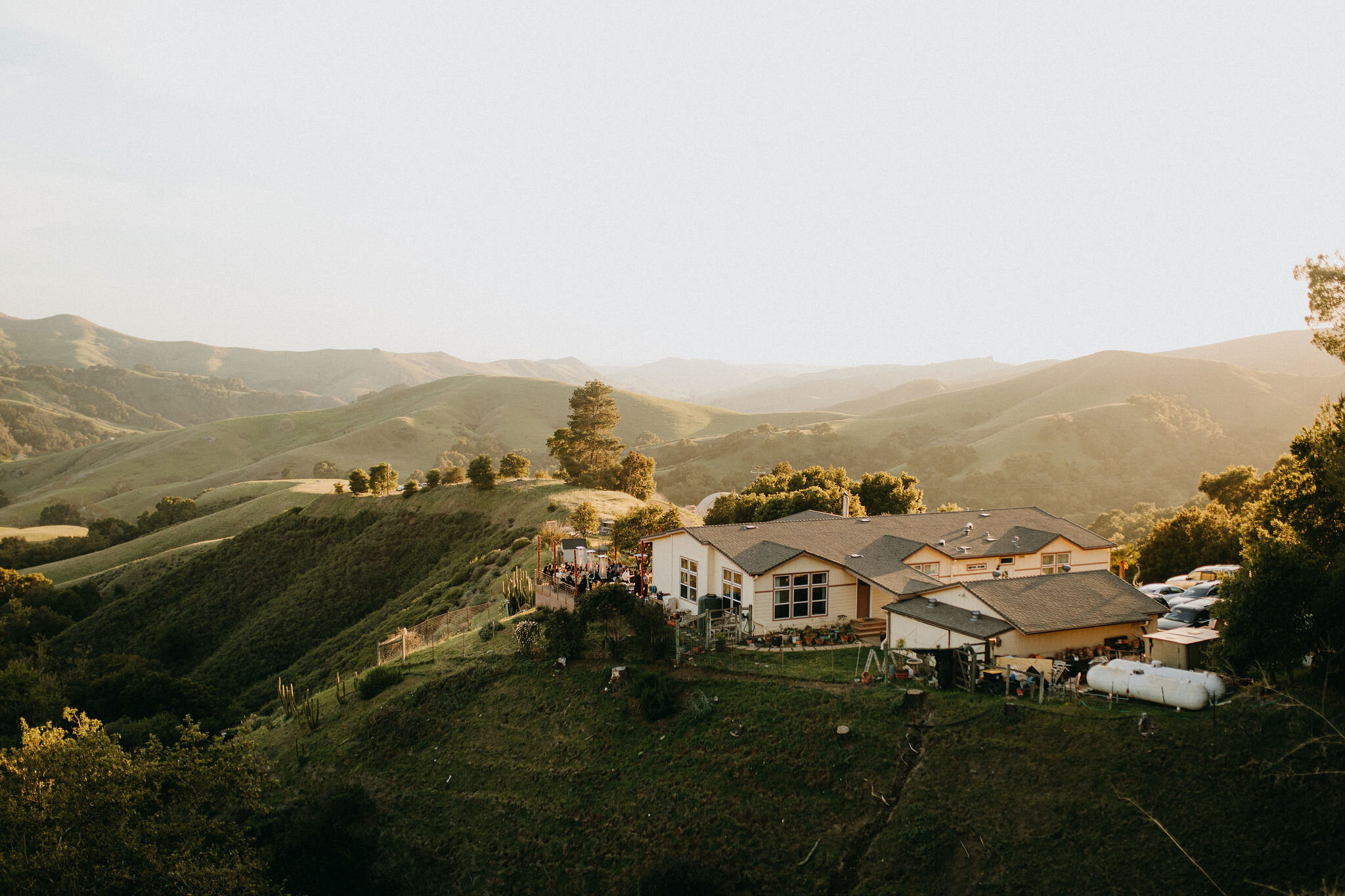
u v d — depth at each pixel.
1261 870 15.97
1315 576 20.25
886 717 22.75
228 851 25.48
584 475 92.81
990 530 39.16
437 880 24.42
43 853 21.92
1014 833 18.30
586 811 24.19
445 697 31.86
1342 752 17.22
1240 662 20.75
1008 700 21.78
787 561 31.69
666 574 38.53
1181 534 51.28
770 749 23.33
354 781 29.00
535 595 41.25
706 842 21.62
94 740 25.09
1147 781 18.33
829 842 20.14
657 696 26.95
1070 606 26.16
